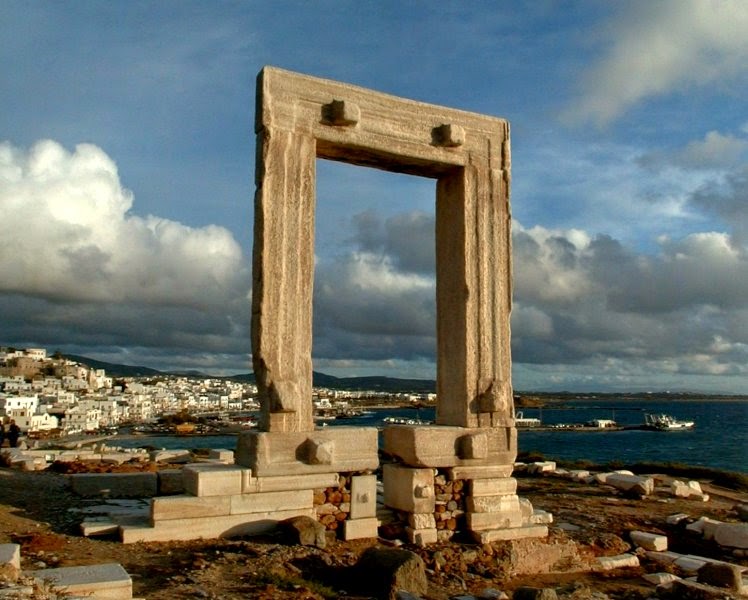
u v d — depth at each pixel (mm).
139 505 12570
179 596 7629
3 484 14273
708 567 11391
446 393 12703
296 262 11094
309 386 11039
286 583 8289
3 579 6633
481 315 12508
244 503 10492
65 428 81562
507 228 12945
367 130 11844
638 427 117188
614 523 14781
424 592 8938
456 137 12398
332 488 11188
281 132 11156
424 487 11656
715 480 24016
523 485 20188
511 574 11156
